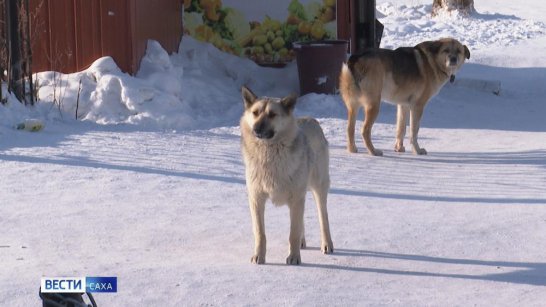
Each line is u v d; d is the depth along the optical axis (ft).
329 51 84.64
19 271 35.12
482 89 95.81
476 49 124.98
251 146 36.09
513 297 32.55
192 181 53.11
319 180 38.65
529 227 43.42
